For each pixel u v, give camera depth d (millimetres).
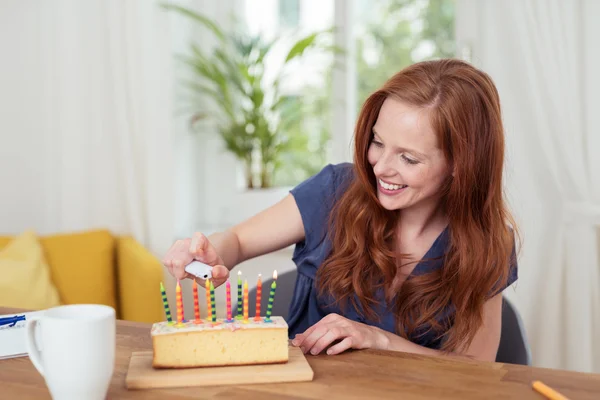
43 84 2787
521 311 2281
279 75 2600
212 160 2861
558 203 2246
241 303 1023
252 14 2822
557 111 2203
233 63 2723
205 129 2838
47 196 2828
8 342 1021
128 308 2479
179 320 939
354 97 2725
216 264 1146
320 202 1402
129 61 2613
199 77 2840
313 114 2756
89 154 2715
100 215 2715
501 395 809
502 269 1235
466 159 1149
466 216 1221
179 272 1091
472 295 1229
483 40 2354
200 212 2893
